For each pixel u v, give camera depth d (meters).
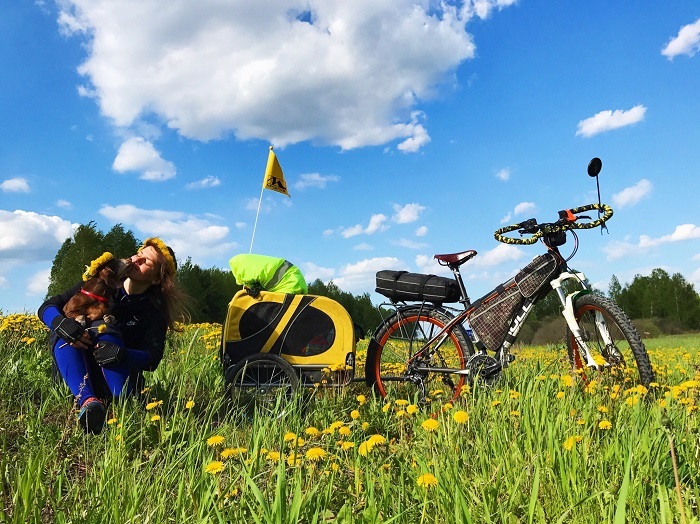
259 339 4.38
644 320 28.02
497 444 2.39
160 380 4.30
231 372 4.12
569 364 4.16
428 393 4.32
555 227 4.11
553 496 1.85
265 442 2.63
